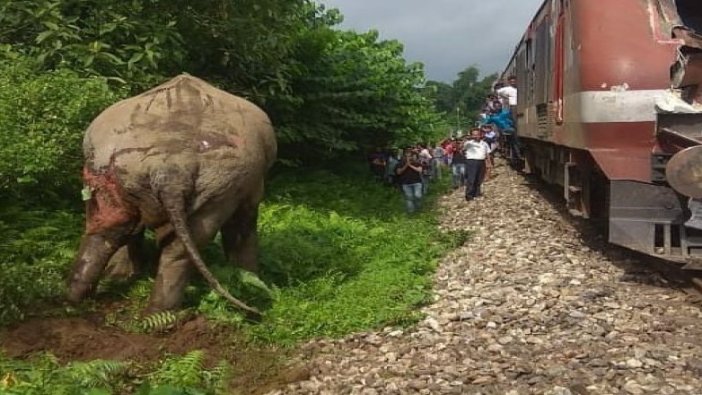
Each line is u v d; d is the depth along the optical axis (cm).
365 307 761
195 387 564
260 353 649
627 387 545
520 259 988
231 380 591
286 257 906
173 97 716
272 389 576
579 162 1039
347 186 1714
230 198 706
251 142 718
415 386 559
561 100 1105
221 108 723
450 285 874
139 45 1061
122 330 672
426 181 2094
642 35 880
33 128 851
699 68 838
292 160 1711
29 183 878
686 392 535
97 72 980
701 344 643
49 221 867
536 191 1889
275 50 1288
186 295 724
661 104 859
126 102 723
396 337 691
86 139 713
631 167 874
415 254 1033
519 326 703
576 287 836
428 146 2522
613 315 729
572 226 1258
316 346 673
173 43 1095
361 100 1820
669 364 592
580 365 596
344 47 1908
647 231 853
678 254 840
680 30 874
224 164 693
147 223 700
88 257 705
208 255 825
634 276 873
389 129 1941
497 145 2839
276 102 1488
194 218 696
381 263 958
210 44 1235
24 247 794
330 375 600
